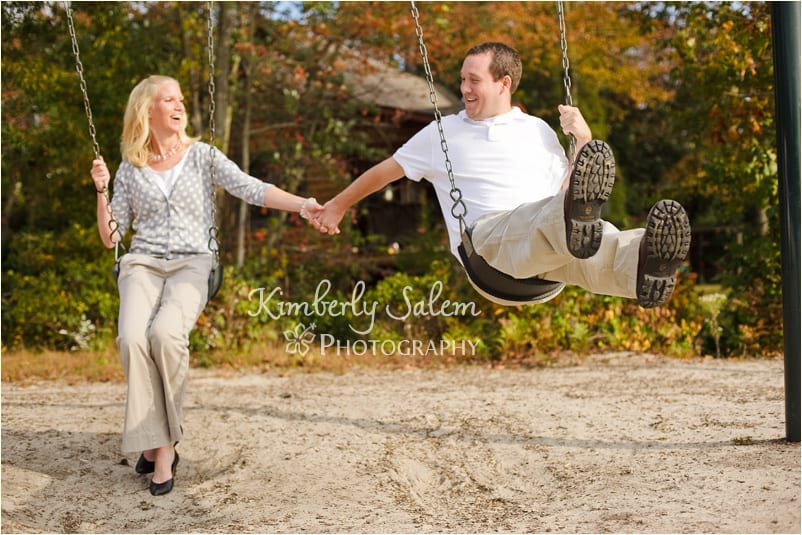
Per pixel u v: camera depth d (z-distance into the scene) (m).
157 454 5.21
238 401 7.55
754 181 10.50
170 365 4.93
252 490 5.23
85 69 12.17
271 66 13.22
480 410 6.95
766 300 10.49
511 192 4.35
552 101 19.45
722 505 4.28
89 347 11.05
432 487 5.28
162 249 5.14
